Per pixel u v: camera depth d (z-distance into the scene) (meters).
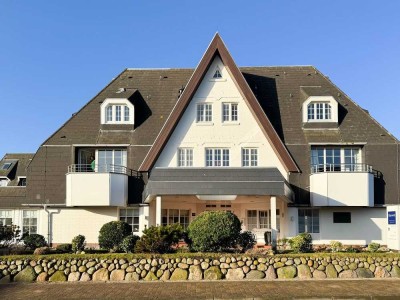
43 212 29.22
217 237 19.33
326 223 28.56
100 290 15.91
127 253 19.05
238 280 17.78
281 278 18.11
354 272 18.45
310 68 34.44
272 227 24.05
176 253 18.88
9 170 40.84
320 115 30.34
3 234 21.84
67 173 28.12
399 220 22.06
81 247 22.11
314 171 28.92
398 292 15.22
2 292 15.79
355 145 29.25
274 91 32.53
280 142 28.44
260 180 24.91
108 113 30.52
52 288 16.44
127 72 34.28
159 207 24.55
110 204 27.61
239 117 29.41
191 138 29.23
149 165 28.45
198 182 24.39
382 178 28.91
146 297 14.59
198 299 14.30
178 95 32.31
